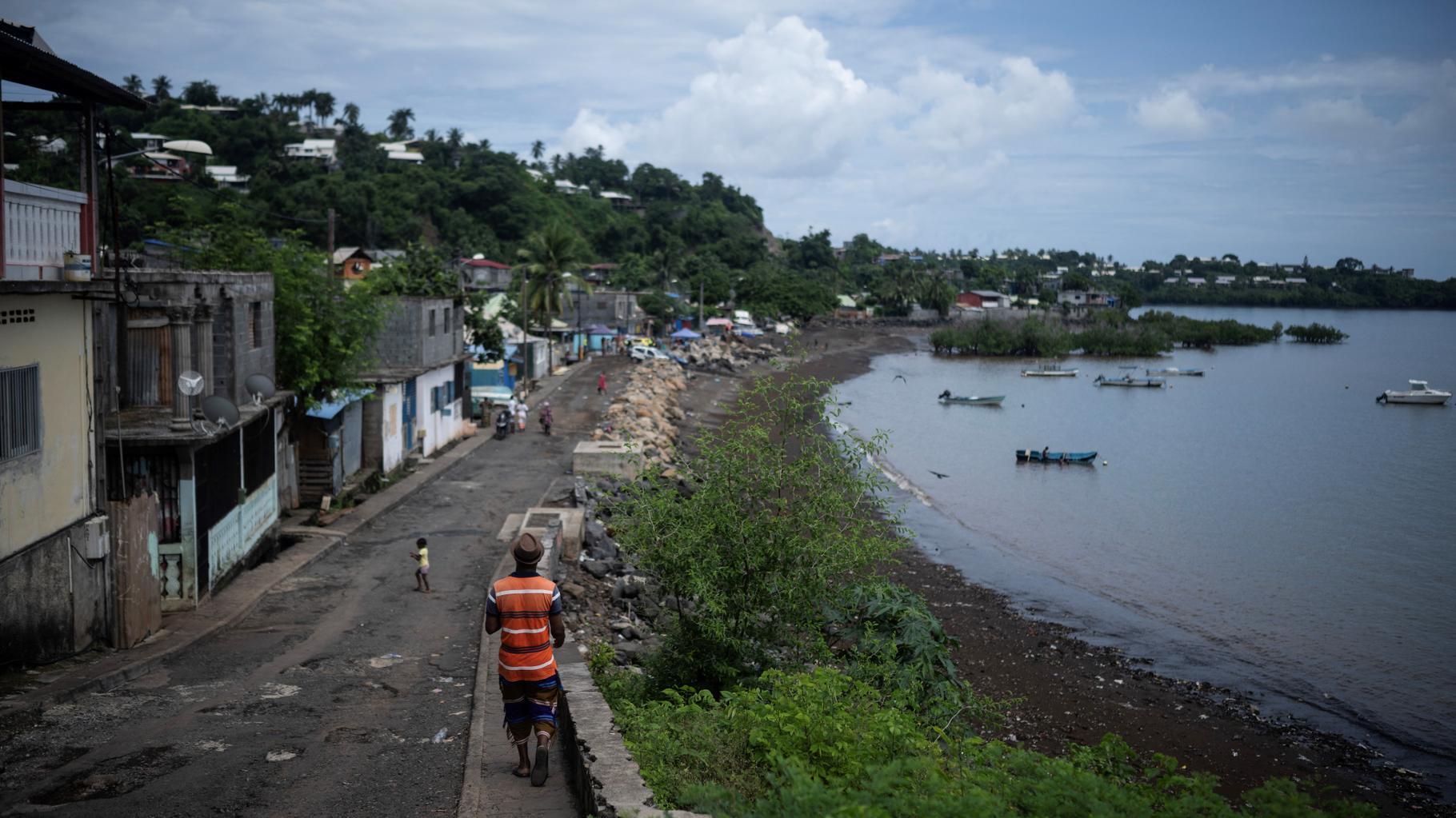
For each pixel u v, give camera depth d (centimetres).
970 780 694
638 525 1175
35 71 1169
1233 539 3238
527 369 5628
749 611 1154
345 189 12100
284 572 1741
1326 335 15062
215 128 15350
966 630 2264
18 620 1092
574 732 779
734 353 9550
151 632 1313
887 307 16475
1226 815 621
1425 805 1477
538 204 15562
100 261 1355
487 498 2609
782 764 625
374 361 2739
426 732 949
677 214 19012
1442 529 3412
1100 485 4194
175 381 1455
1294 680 1995
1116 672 2014
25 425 1096
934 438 5469
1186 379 9481
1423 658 2127
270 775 826
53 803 757
